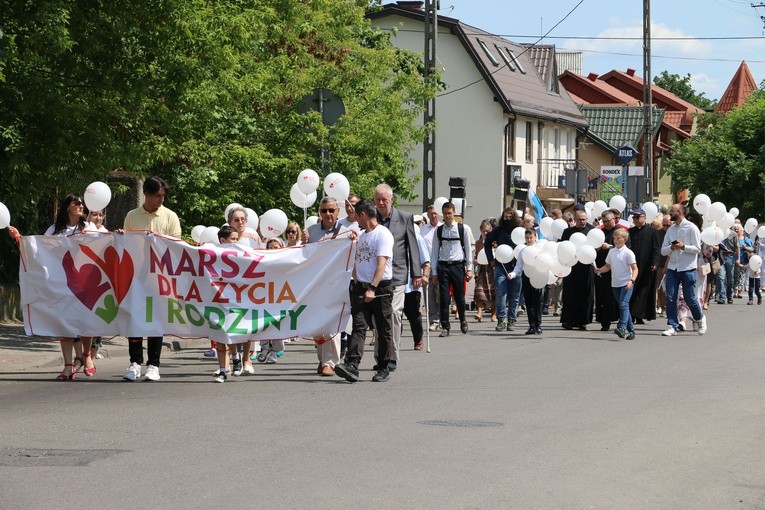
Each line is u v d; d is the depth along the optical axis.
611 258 19.39
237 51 21.02
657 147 75.88
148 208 13.48
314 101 20.81
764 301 32.62
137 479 7.69
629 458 8.70
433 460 8.44
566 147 58.59
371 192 27.44
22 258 13.21
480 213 49.44
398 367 14.66
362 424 10.00
